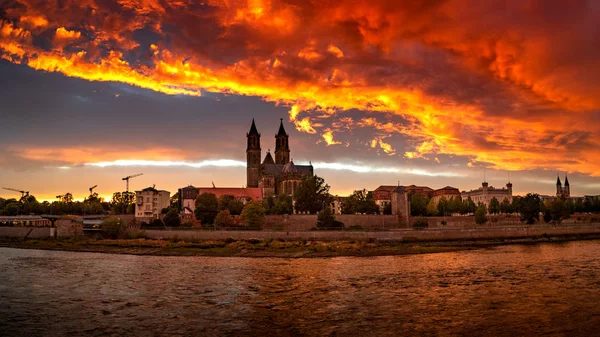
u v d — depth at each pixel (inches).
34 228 5954.7
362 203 7637.8
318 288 2412.6
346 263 3550.7
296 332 1603.1
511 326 1646.2
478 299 2073.1
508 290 2271.2
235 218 6245.1
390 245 4808.1
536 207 6840.6
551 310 1859.0
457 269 3048.7
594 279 2561.5
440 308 1910.7
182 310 1935.3
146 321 1765.5
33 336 1588.3
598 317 1749.5
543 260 3457.2
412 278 2694.4
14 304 2069.4
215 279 2755.9
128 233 5393.7
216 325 1702.8
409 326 1657.2
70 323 1747.0
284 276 2856.8
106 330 1651.1
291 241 4822.8
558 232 5718.5
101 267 3356.3
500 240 5310.0
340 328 1643.7
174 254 4372.5
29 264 3550.7
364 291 2305.6
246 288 2439.7
